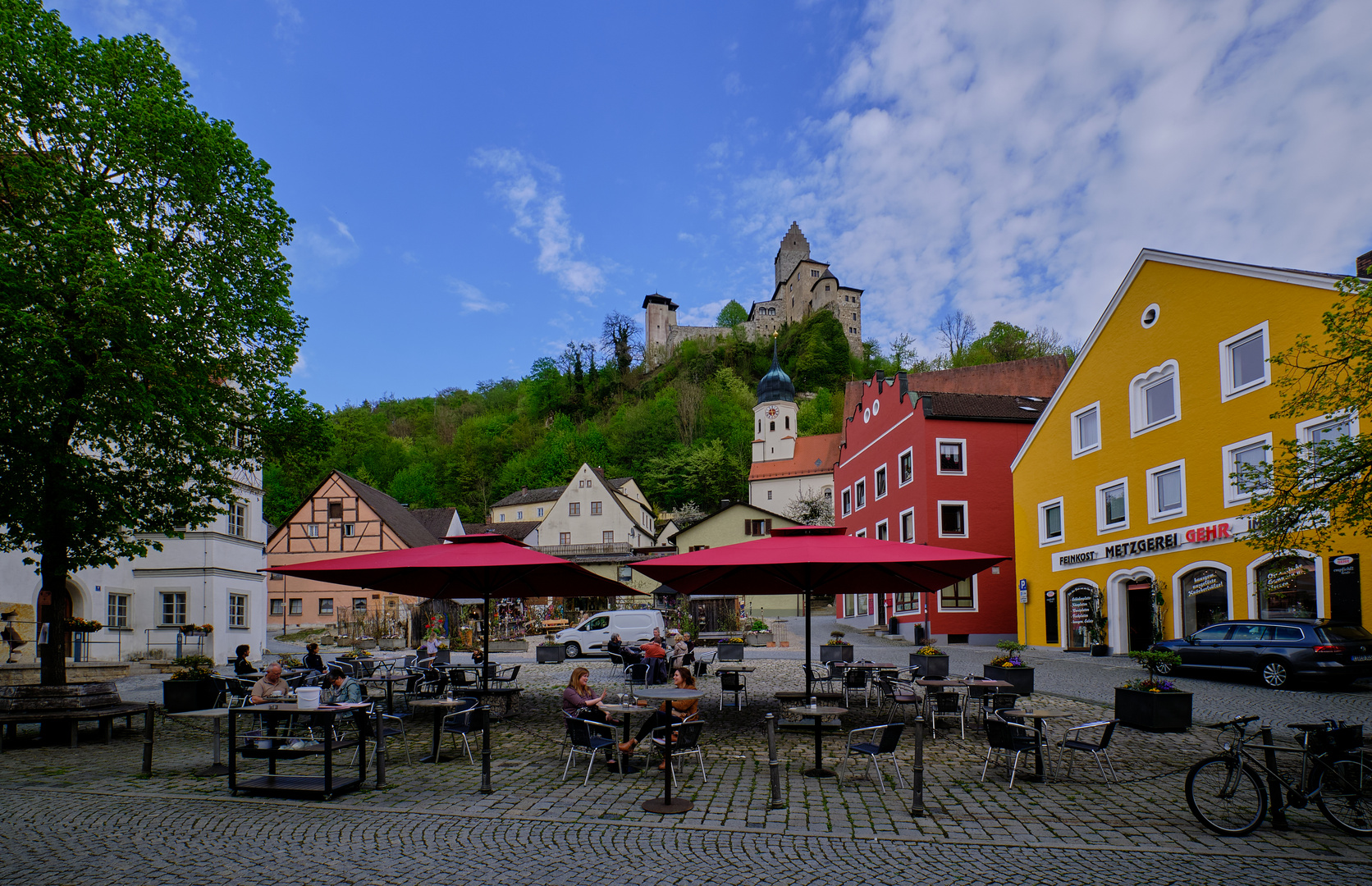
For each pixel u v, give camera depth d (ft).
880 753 30.07
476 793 29.68
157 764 35.53
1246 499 66.85
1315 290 61.00
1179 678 62.85
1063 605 93.81
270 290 49.44
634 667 55.06
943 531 113.29
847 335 437.17
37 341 35.96
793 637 122.11
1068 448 93.66
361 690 41.91
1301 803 25.00
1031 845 23.75
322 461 53.72
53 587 42.14
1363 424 56.75
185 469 44.88
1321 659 53.26
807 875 21.34
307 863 21.98
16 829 25.02
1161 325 78.18
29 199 40.06
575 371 387.75
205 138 44.88
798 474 265.34
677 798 28.89
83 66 42.34
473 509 301.84
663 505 294.66
